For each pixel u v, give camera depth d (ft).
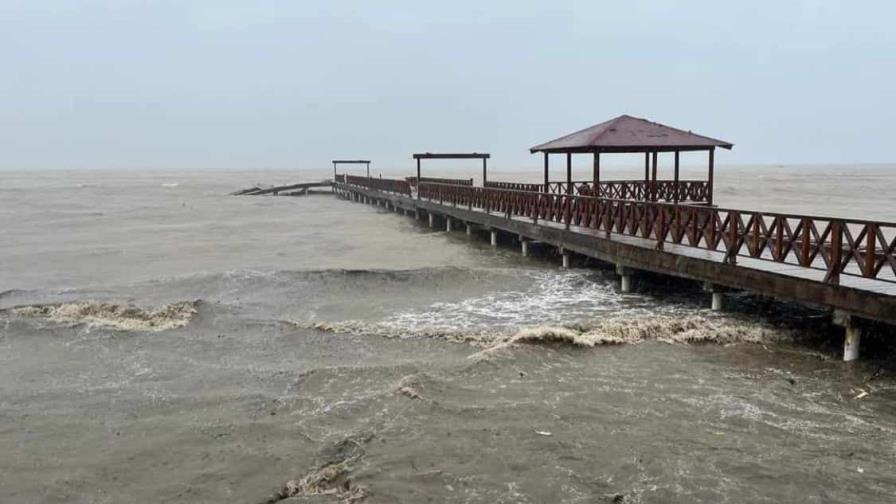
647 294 44.86
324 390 28.27
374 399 26.63
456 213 82.69
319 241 81.97
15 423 25.57
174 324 39.60
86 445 23.48
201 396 28.09
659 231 41.78
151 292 49.37
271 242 81.51
